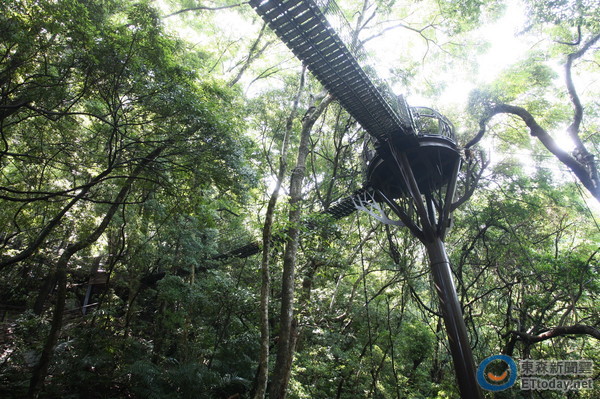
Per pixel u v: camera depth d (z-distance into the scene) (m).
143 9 6.64
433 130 12.76
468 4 10.49
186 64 8.64
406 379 12.05
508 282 11.14
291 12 5.34
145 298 16.11
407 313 14.16
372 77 8.27
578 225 13.38
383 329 12.40
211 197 11.22
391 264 11.80
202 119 7.26
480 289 13.09
